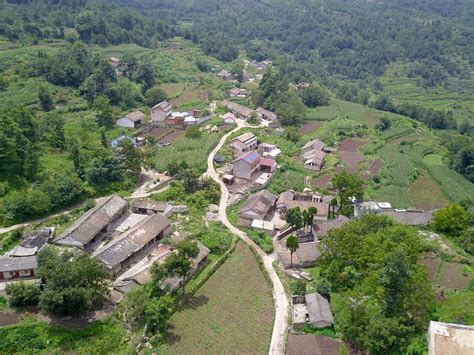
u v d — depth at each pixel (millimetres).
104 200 87688
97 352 55094
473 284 68312
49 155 100750
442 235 83750
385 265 61812
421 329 58125
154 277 66062
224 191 101562
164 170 106688
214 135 129125
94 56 157625
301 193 102125
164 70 184875
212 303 66312
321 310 62438
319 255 76000
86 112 131250
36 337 57281
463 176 126750
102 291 63156
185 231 83500
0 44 162875
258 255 77500
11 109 103875
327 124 152250
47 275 60469
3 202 82250
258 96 161625
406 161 126125
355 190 95062
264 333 60938
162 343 58500
